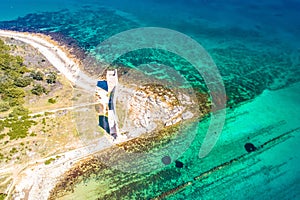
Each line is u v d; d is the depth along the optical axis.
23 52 78.56
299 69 77.75
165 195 43.69
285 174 47.44
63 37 91.38
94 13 110.56
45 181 45.03
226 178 46.59
